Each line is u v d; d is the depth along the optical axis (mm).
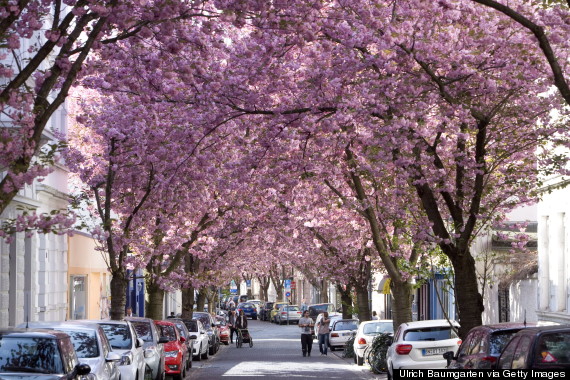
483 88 18484
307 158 23188
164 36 16578
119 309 26047
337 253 39500
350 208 26422
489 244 34375
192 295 44844
